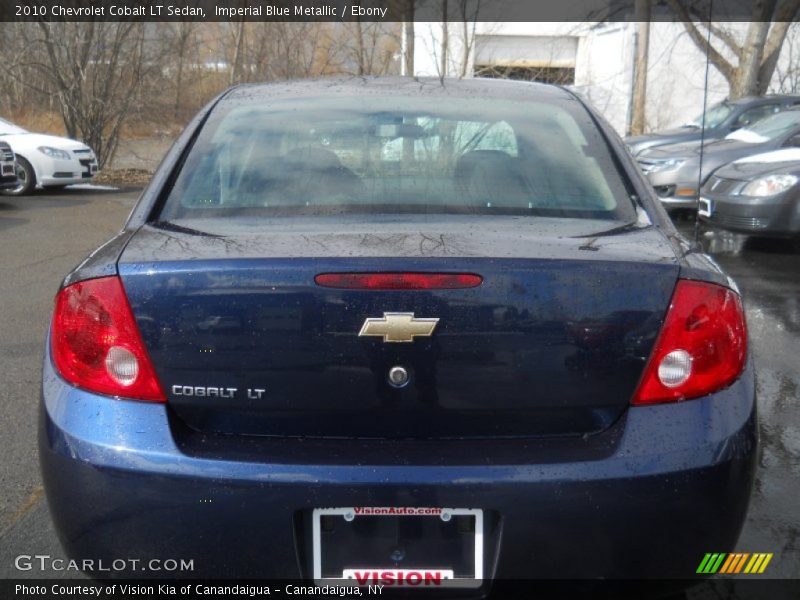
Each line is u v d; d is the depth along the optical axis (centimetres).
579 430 209
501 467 199
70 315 216
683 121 1925
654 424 206
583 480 199
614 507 200
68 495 209
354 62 1858
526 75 2103
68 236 968
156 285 208
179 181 268
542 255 208
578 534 201
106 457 204
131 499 203
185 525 202
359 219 243
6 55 1680
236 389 207
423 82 331
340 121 293
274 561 202
